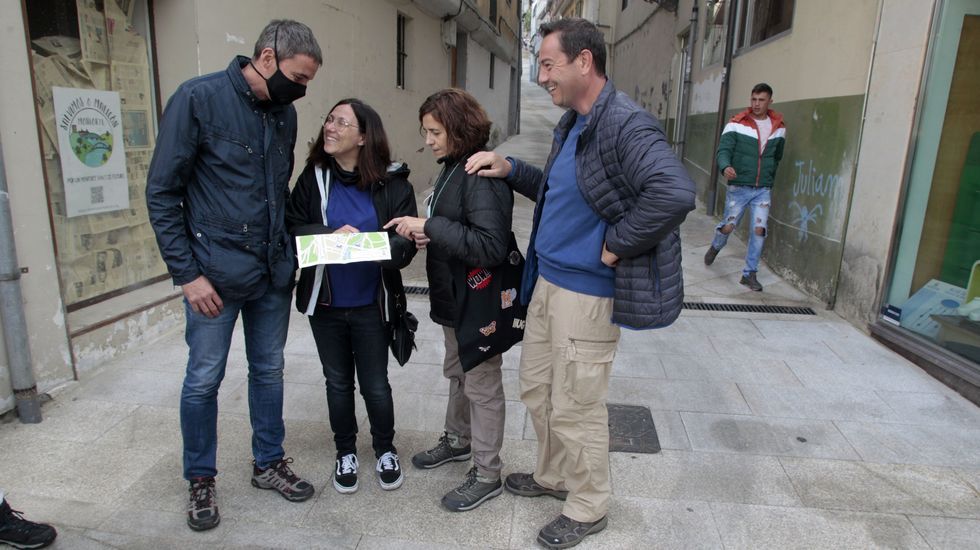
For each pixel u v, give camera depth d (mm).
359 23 7402
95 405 3412
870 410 3553
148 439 3115
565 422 2381
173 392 3572
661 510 2670
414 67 9789
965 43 4094
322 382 3799
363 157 2480
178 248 2217
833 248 5250
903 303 4488
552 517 2639
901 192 4355
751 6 7754
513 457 3061
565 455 2600
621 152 2043
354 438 2809
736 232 7797
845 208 5098
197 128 2191
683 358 4246
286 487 2697
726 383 3875
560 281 2312
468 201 2340
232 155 2260
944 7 4055
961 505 2725
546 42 2127
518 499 2754
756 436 3264
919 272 4395
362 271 2551
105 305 4086
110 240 4207
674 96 11984
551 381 2494
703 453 3100
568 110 2385
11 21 3049
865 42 4906
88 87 3930
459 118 2330
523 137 20219
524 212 9195
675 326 4848
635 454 3084
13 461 2904
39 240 3287
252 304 2576
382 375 2713
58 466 2879
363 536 2500
